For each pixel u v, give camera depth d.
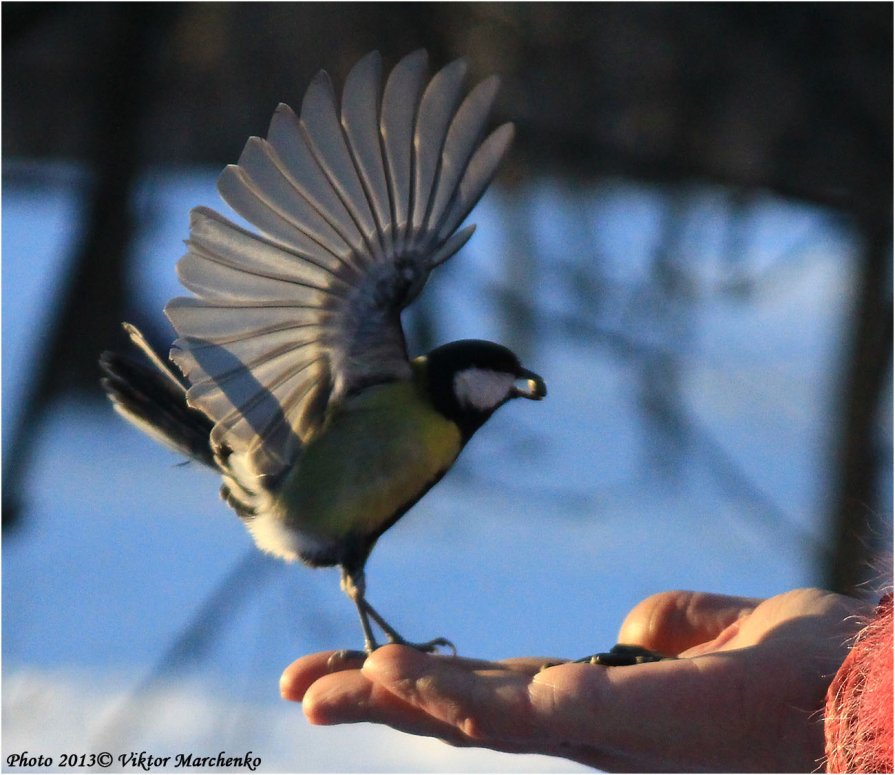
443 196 5.84
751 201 11.77
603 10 11.14
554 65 11.31
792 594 6.39
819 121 10.76
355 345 6.20
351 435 6.58
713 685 5.49
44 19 8.50
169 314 5.60
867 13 10.39
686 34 10.92
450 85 5.70
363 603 6.71
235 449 6.41
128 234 10.01
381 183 5.71
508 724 5.38
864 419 10.94
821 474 12.32
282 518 6.70
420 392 6.71
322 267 5.80
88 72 10.45
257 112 12.41
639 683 5.38
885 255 10.84
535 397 6.95
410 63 5.60
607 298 13.02
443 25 11.11
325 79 5.45
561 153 11.41
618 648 6.74
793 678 5.47
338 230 5.74
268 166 5.47
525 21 11.27
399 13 10.98
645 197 13.20
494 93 5.79
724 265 12.24
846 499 10.98
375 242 5.83
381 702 5.66
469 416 6.85
